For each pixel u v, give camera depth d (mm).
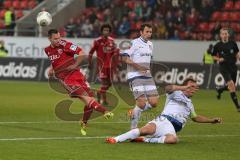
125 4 118188
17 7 130375
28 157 34125
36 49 114375
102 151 36438
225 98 81250
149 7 115000
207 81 96312
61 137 42406
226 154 36281
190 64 98188
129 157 34562
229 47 66688
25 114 57500
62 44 45062
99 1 123250
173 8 112938
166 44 107562
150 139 39656
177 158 34562
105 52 67250
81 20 120250
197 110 64375
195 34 111250
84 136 43156
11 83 104062
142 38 46219
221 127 49562
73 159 33688
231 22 114000
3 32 119625
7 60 110500
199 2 115125
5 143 39188
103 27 67875
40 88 93250
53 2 124750
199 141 41344
